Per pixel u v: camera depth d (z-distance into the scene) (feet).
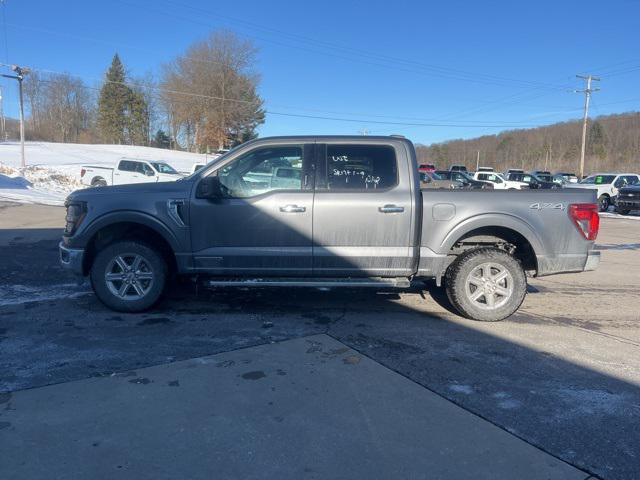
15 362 13.57
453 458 9.61
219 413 11.09
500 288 18.21
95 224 17.56
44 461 9.22
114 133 263.49
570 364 14.47
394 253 17.72
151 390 12.10
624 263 33.17
